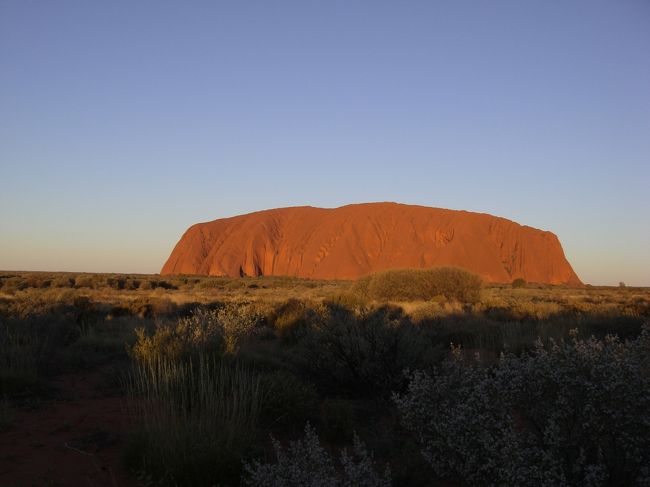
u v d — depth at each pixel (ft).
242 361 31.63
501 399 14.44
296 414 22.89
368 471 12.97
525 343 37.96
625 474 13.09
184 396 22.97
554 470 12.06
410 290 105.19
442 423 14.90
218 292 155.63
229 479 16.67
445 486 16.75
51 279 182.50
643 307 72.02
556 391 13.85
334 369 28.68
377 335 28.27
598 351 14.15
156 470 16.92
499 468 12.80
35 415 24.25
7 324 41.34
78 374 33.83
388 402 26.02
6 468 17.72
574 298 135.74
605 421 12.98
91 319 56.39
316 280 327.67
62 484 16.48
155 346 33.60
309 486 12.44
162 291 149.18
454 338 43.93
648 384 13.03
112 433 21.33
